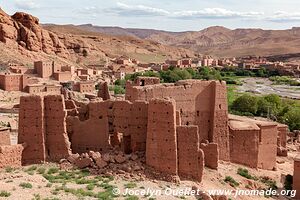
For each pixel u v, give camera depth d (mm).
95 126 44938
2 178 36938
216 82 50406
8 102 92125
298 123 92125
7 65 143750
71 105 48562
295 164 46656
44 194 33562
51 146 43500
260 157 54531
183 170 41594
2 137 45406
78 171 41000
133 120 44312
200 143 47438
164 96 47875
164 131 40938
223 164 50250
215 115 50438
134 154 43312
